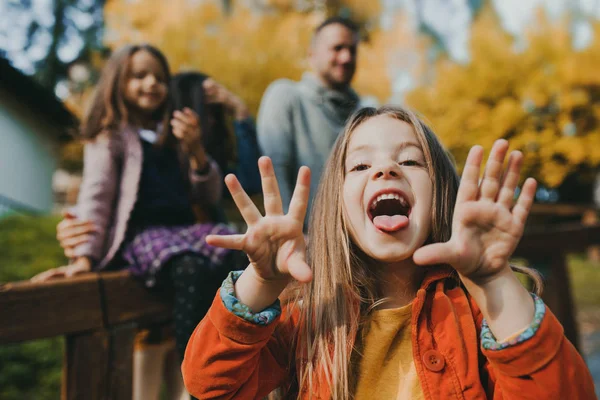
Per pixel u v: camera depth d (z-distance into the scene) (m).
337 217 1.24
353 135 1.26
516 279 0.99
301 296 1.28
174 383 2.13
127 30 11.86
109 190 1.92
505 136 12.56
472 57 13.36
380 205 1.18
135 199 1.89
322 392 1.13
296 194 1.02
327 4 12.41
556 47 12.79
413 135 1.23
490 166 0.97
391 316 1.18
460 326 1.15
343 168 1.25
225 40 11.88
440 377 1.10
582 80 12.37
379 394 1.13
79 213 1.88
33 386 4.12
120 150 1.96
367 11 13.03
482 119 12.55
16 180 8.66
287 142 2.54
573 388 0.95
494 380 1.10
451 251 0.95
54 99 8.80
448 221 1.22
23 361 4.29
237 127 2.42
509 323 0.96
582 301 7.93
